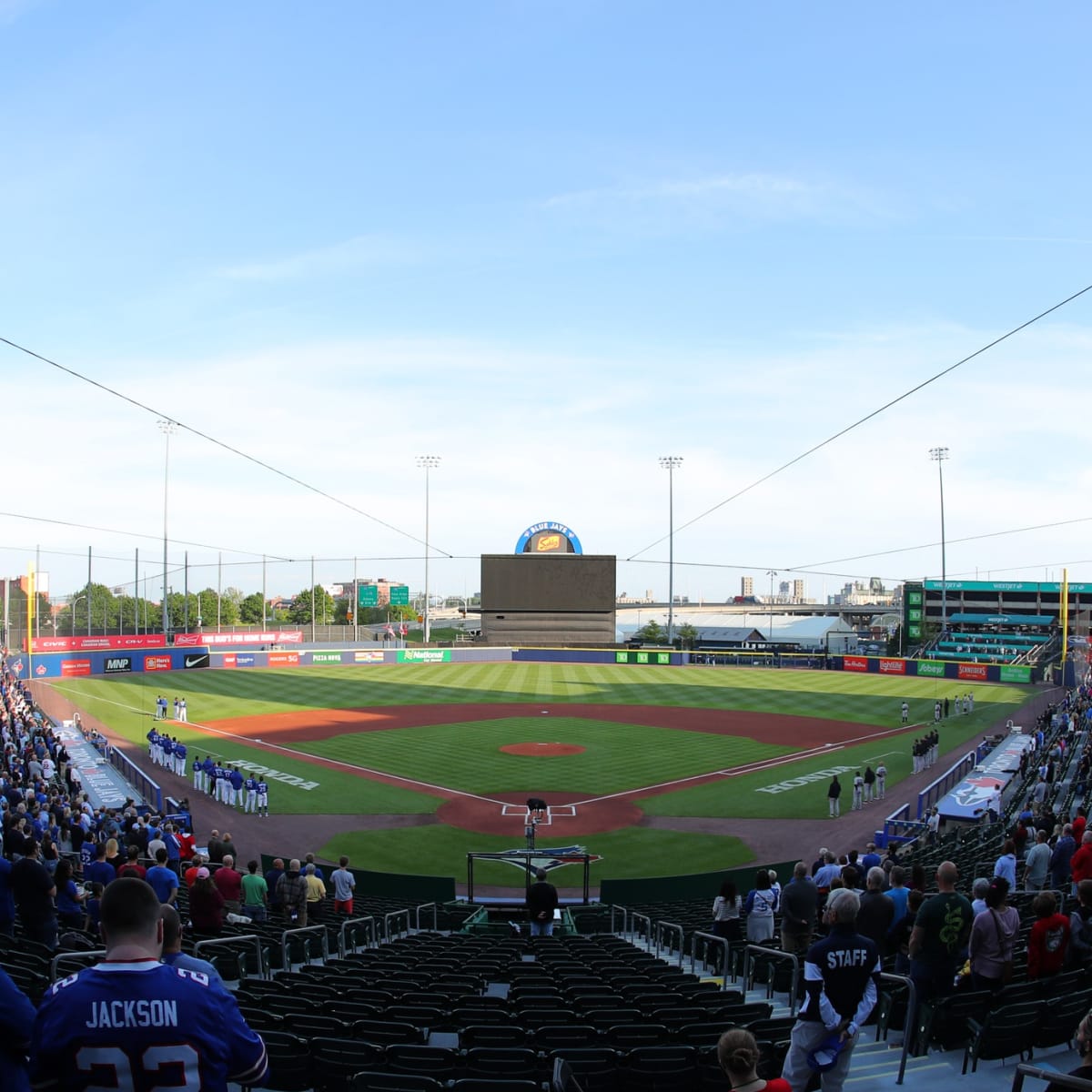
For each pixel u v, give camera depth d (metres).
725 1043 5.52
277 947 15.47
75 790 34.44
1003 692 74.12
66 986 3.85
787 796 38.53
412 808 36.16
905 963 11.34
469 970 14.08
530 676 82.19
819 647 139.75
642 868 29.25
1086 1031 5.46
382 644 101.31
